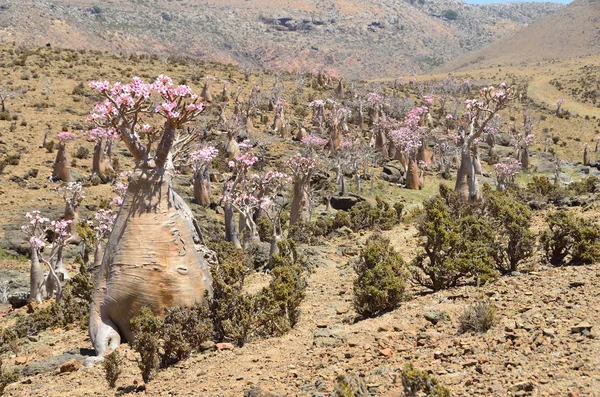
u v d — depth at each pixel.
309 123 69.38
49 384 9.71
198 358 9.49
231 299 10.69
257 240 26.50
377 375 6.69
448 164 54.72
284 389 6.89
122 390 8.56
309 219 32.00
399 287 10.36
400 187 48.69
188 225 12.07
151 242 11.36
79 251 30.69
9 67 74.00
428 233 11.59
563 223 11.41
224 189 27.67
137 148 11.76
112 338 11.25
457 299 9.82
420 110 60.94
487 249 11.42
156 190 11.66
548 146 83.88
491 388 5.71
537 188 24.02
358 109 78.06
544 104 126.38
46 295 23.53
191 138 12.88
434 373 6.45
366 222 26.95
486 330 7.72
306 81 99.81
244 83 87.06
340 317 10.91
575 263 11.10
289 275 11.60
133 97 11.66
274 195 31.56
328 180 46.44
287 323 10.50
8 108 57.62
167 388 8.16
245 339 10.18
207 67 96.38
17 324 16.84
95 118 11.74
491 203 16.88
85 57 86.62
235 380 7.77
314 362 7.89
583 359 6.02
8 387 9.90
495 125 71.94
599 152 83.56
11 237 31.06
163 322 10.14
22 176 40.78
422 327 8.38
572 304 8.02
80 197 32.19
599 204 18.53
